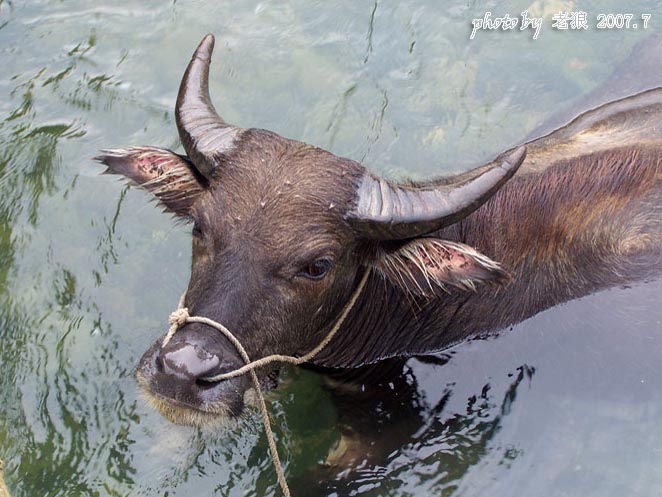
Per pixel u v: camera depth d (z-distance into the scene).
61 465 6.00
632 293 6.48
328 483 5.98
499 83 8.66
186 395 4.75
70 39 9.11
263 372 5.56
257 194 5.10
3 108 8.51
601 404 6.34
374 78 8.64
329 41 8.95
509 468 6.03
